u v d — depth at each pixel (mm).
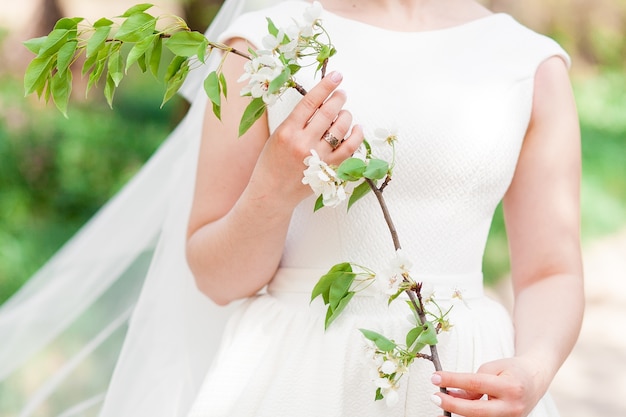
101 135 8562
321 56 1434
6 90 8859
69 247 2256
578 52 14273
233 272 1683
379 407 1661
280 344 1687
